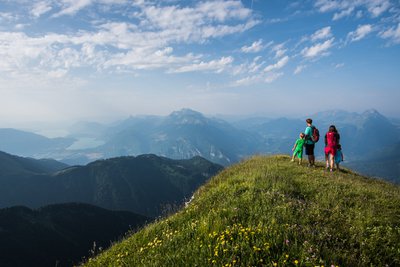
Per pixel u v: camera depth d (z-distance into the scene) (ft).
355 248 27.14
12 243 438.40
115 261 29.27
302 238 26.48
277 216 30.68
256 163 77.92
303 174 58.80
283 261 21.86
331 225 30.91
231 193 41.86
